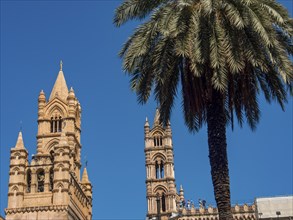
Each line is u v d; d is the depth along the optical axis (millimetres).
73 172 94562
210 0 33625
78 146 106875
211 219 122438
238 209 121062
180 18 34844
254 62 34469
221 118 36156
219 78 33812
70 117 102625
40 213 87750
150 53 37938
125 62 37625
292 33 36656
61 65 111625
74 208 93188
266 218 118750
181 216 123688
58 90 106562
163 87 37438
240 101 38688
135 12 39375
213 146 35594
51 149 100188
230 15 34031
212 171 35219
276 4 36750
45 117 103312
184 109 39281
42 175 93688
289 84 36844
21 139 94312
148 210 145125
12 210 88188
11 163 91812
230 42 34406
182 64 38031
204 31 34844
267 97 39312
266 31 34438
